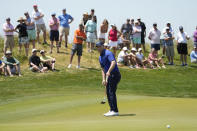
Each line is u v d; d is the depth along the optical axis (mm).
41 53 65812
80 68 68375
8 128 22422
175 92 50000
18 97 44281
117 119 25062
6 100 42250
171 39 75750
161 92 49656
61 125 22891
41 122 25656
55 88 51906
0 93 47844
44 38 78688
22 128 22172
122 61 71688
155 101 34344
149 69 71250
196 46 78812
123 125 21797
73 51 67562
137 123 22453
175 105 31203
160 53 86312
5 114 31516
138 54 72062
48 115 29359
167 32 75562
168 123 22172
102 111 29844
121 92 48219
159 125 21453
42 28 77438
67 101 37156
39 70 64062
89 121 24594
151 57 73688
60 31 77938
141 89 51938
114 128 20812
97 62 73625
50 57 66500
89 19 76750
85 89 51094
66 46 79188
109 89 27594
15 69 61938
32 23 71688
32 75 61781
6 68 61281
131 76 64125
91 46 77250
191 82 59906
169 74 67812
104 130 20266
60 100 38375
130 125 21719
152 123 22281
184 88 53844
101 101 36156
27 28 71562
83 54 76750
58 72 64688
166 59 81000
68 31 78500
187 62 81062
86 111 30266
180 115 25891
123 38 78500
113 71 27547
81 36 67312
